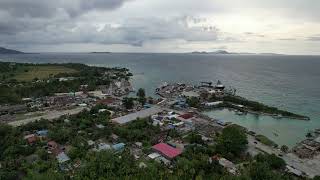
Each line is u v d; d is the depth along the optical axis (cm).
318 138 9806
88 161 6900
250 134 10075
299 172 6919
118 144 8269
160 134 9525
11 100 14400
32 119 11244
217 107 14638
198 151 7706
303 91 19888
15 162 6844
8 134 8794
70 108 13262
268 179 6044
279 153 8250
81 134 9150
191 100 15025
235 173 6600
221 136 8312
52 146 8188
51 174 6141
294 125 11750
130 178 5919
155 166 6638
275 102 16338
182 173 6209
